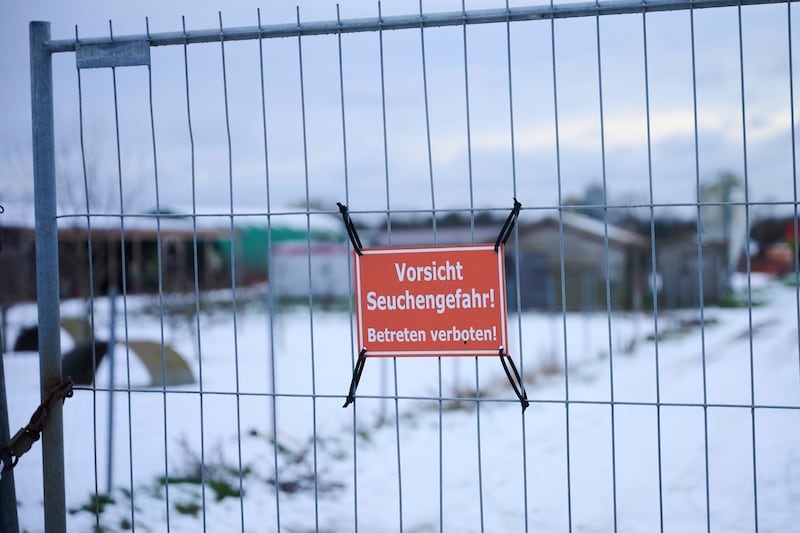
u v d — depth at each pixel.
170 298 24.08
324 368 16.64
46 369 3.50
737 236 34.31
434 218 3.04
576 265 31.95
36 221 3.47
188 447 7.58
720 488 6.51
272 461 7.41
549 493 6.73
